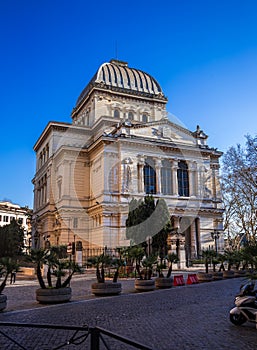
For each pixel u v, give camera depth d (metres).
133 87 65.81
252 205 47.25
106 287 19.73
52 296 16.66
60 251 34.50
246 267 34.78
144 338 9.60
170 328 10.80
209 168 59.53
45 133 65.19
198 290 21.62
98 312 13.90
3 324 5.51
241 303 11.17
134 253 22.91
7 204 120.31
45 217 60.28
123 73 66.75
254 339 9.45
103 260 20.81
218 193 61.34
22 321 12.24
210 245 56.62
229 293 19.55
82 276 33.38
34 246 65.50
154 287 22.52
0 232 55.03
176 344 8.96
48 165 61.69
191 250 54.97
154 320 12.09
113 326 11.19
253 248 13.89
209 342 9.13
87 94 65.19
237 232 63.12
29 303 17.08
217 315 12.88
